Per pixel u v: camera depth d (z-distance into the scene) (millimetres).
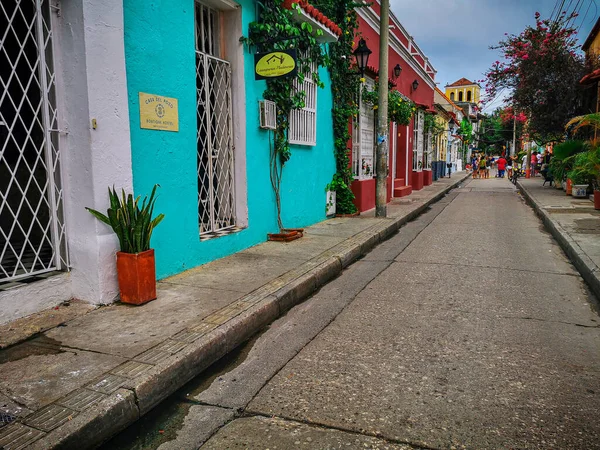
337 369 3553
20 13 3951
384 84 10500
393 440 2650
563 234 8250
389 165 14891
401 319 4617
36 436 2436
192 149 5746
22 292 4051
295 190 8578
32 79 4105
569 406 3000
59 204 4398
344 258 6770
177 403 3115
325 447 2596
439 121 27219
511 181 28344
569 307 4934
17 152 4078
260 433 2748
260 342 4109
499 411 2941
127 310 4316
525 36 16938
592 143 12438
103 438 2674
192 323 4008
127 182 4621
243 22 6527
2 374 3111
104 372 3127
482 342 4031
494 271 6387
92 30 4148
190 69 5625
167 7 5195
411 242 8594
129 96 4758
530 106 17375
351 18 10375
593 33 18391
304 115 8625
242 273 5668
